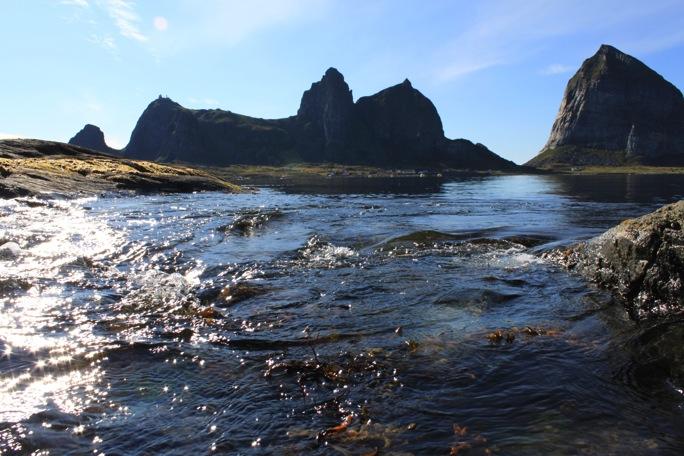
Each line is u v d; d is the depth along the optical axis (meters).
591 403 4.59
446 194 42.41
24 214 18.78
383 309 7.64
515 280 9.33
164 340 6.23
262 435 4.07
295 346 6.08
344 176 131.12
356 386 4.98
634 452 3.81
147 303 7.83
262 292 8.63
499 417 4.35
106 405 4.58
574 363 5.52
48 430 4.11
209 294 8.45
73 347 5.95
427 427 4.18
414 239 13.80
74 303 7.75
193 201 29.12
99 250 12.16
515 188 55.03
